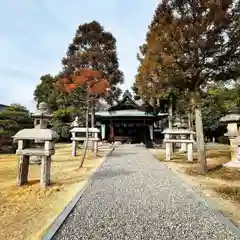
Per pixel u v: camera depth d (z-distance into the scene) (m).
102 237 3.28
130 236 3.30
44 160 6.11
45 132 6.13
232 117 9.59
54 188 5.98
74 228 3.58
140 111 26.56
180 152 17.17
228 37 7.71
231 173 8.15
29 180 6.95
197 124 8.77
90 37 19.30
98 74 12.80
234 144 9.49
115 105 27.22
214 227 3.62
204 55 7.88
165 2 8.34
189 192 5.72
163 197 5.29
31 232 3.49
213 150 18.03
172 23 7.78
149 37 8.73
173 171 8.84
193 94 8.81
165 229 3.54
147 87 10.40
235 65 7.80
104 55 19.23
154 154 15.64
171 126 16.88
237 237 3.28
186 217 4.04
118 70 20.88
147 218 3.99
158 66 8.38
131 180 7.13
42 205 4.73
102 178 7.42
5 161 12.55
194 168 9.35
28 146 6.66
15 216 4.15
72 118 28.94
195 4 7.79
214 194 5.57
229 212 4.33
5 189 5.98
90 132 14.50
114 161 11.81
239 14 7.57
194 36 7.70
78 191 5.77
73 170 9.04
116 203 4.83
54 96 32.59
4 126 19.81
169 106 17.16
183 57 7.98
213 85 9.24
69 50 19.86
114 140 27.95
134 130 29.22
